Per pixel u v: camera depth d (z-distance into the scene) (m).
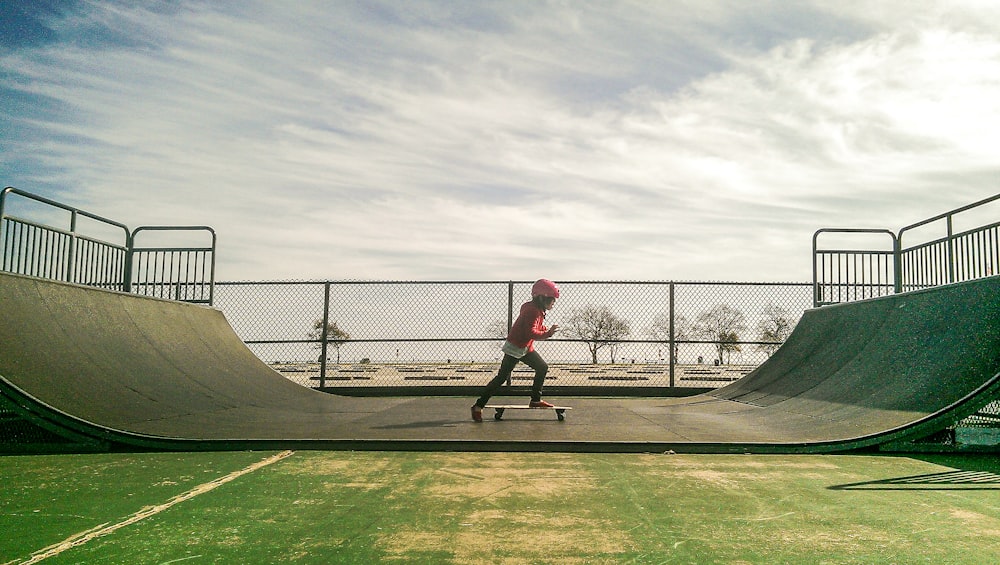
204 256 12.11
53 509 3.67
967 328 6.57
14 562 2.77
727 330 12.80
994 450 5.46
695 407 9.59
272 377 11.18
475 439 5.97
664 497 3.98
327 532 3.21
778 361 10.70
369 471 4.78
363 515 3.54
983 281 6.70
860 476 4.64
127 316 8.83
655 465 5.06
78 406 6.14
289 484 4.33
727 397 10.43
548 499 3.92
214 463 5.10
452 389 12.73
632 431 6.71
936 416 5.47
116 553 2.89
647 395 12.70
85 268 10.02
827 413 7.15
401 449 5.74
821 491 4.16
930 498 3.98
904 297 8.23
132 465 5.02
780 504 3.81
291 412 8.43
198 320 10.95
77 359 7.00
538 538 3.12
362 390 12.75
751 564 2.77
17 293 6.90
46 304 7.27
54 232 9.12
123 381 7.34
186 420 6.93
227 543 3.04
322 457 5.38
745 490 4.18
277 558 2.83
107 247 10.75
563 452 5.68
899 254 11.09
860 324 9.01
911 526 3.36
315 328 12.88
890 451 5.60
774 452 5.61
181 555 2.87
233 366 10.52
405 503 3.81
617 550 2.95
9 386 5.57
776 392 9.26
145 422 6.48
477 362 13.38
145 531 3.23
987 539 3.14
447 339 12.84
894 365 7.31
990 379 5.34
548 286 7.87
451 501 3.86
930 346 6.97
